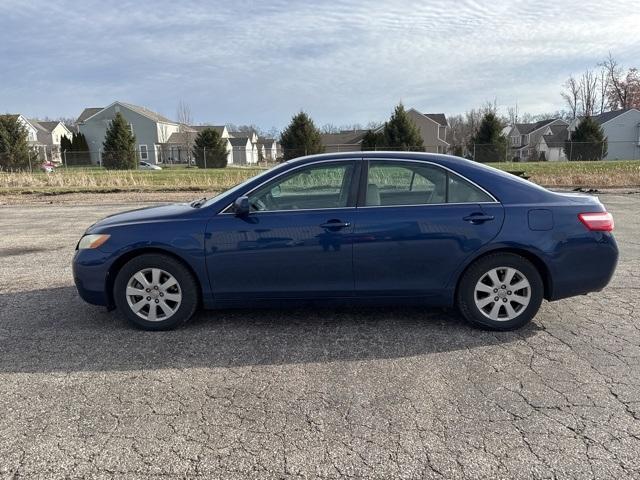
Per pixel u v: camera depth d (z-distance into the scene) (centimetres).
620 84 6950
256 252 389
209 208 402
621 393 298
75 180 2028
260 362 346
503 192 396
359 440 254
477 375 324
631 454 240
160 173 2752
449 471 229
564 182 1766
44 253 730
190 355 359
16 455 241
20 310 461
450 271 391
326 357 354
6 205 1412
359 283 392
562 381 314
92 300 409
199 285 405
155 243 392
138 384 315
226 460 238
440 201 396
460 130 7850
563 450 244
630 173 1903
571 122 6706
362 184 398
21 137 3628
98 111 6475
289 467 233
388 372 329
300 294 396
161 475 227
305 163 405
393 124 3938
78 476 226
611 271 400
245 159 7731
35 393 303
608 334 393
